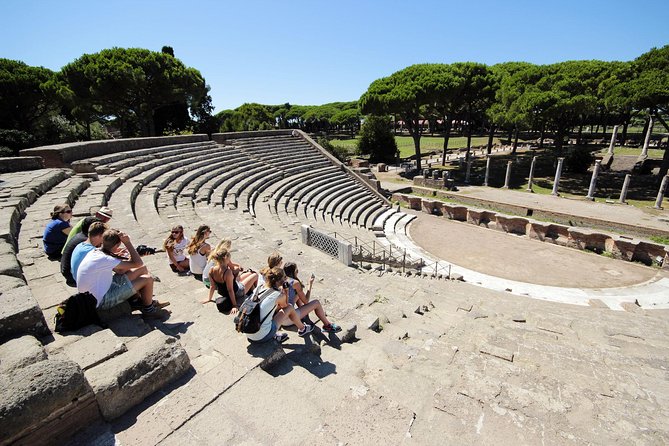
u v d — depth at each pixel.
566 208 26.25
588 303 14.63
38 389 3.19
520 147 58.09
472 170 42.31
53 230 7.15
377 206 28.25
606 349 7.09
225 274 6.15
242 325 4.92
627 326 9.05
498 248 20.95
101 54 29.67
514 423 4.21
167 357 4.21
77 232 6.35
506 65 48.19
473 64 37.56
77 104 30.78
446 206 26.94
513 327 8.31
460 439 3.88
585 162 38.19
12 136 25.69
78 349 4.25
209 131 48.31
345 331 6.58
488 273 17.70
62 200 11.00
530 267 18.36
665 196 29.19
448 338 7.19
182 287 7.37
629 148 47.38
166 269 8.23
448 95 34.75
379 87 39.12
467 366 5.67
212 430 3.61
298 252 12.45
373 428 3.74
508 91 37.59
